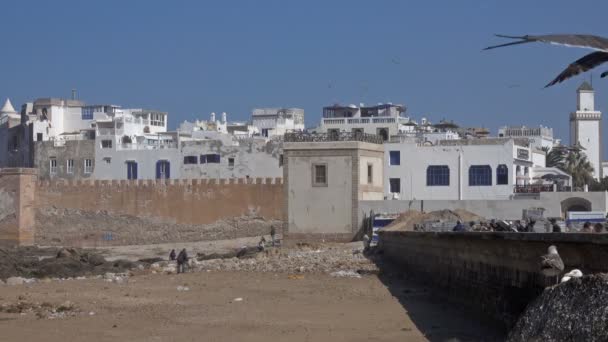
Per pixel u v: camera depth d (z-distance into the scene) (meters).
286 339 29.69
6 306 39.03
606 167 154.50
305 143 76.81
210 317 35.34
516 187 85.12
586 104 147.75
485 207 74.38
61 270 61.12
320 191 76.50
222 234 97.31
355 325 32.12
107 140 117.81
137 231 100.25
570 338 16.36
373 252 63.97
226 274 55.69
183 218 99.06
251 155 110.31
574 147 129.12
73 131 142.25
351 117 125.31
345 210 76.06
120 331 31.91
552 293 18.00
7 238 102.19
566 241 20.66
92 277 57.59
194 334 31.14
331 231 76.25
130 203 101.06
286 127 155.00
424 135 112.44
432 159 87.44
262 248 72.75
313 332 30.92
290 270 56.09
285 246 74.88
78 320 34.81
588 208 73.19
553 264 18.66
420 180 87.56
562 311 17.09
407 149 87.88
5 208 102.75
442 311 34.84
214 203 98.06
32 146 132.00
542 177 92.56
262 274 54.75
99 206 101.88
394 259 57.31
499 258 27.86
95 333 31.52
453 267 37.00
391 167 88.12
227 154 111.12
